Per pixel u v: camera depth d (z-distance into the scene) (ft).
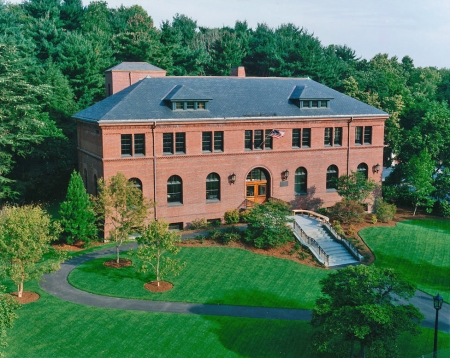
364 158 174.91
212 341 88.99
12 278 98.73
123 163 139.64
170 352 84.99
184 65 295.48
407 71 433.07
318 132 165.58
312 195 168.04
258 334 92.07
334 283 80.84
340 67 327.26
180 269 109.60
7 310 76.95
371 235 151.64
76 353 83.56
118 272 117.80
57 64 239.50
